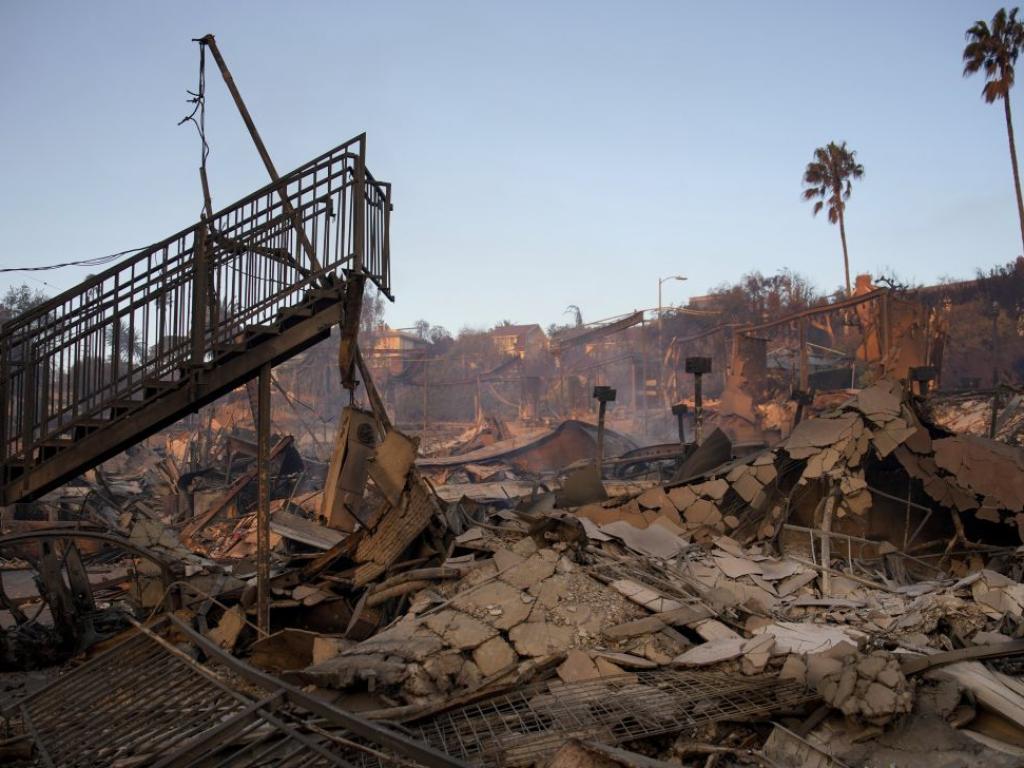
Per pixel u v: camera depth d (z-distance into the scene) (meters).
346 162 8.39
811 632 7.14
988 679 5.40
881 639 6.73
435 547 10.16
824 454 12.07
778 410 30.42
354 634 8.34
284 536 12.08
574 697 5.84
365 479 10.40
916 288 50.75
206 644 6.68
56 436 7.72
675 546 10.80
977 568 11.77
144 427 7.82
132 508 20.72
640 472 23.50
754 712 5.26
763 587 9.46
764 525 12.37
